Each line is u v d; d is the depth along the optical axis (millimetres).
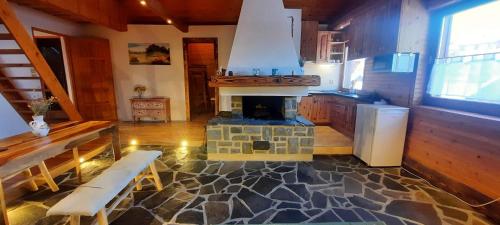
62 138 2061
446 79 2609
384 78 3609
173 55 5516
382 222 1804
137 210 2072
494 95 2123
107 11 4215
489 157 1996
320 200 2248
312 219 1958
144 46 5449
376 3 3355
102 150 3389
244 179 2684
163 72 5598
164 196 2307
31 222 1891
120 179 1814
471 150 2154
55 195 2303
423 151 2725
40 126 2098
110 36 5363
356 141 3365
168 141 4047
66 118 5672
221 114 3770
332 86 5543
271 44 3352
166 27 5375
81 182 2582
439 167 2508
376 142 2953
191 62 7160
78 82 4938
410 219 1954
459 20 2473
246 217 1987
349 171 2908
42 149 1793
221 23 5332
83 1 3549
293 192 2395
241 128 3180
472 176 2150
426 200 2246
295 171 2904
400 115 2912
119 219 1945
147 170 2596
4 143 1901
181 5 4406
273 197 2301
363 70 4410
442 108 2592
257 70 3338
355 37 4109
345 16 4543
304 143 3221
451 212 2053
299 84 3180
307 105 5043
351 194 2357
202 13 4750
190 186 2512
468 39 2377
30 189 2342
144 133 4562
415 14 2770
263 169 2963
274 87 3291
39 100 2225
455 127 2311
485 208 2020
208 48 7125
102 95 5297
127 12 4906
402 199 2264
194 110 7188
